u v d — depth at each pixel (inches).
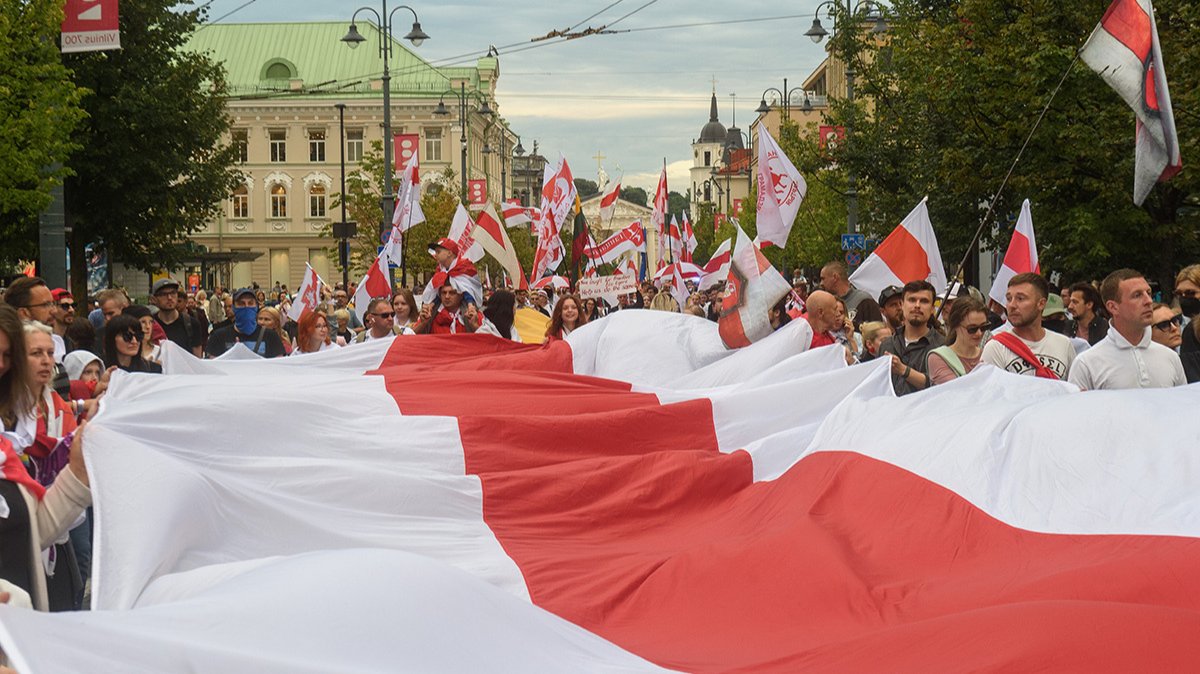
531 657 152.7
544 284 1338.6
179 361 368.5
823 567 194.4
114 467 186.2
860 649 158.2
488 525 239.0
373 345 409.7
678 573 202.4
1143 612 150.3
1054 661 146.9
